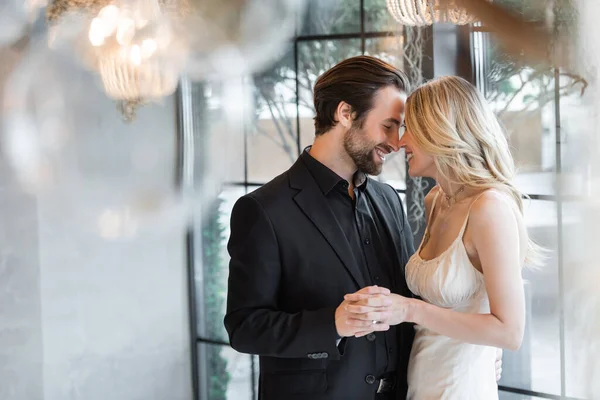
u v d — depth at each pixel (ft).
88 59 13.58
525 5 9.21
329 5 13.01
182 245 15.28
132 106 14.03
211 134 14.90
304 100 13.82
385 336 6.86
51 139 13.25
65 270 13.47
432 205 7.25
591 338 9.52
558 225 9.67
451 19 8.89
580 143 9.24
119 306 14.32
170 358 15.17
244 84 14.48
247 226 6.77
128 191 14.38
